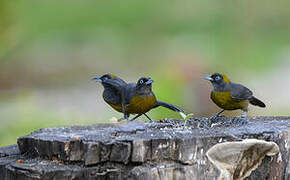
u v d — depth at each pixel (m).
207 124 7.37
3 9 15.74
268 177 6.50
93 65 24.73
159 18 30.09
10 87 20.92
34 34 25.67
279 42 26.50
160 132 6.50
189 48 25.33
